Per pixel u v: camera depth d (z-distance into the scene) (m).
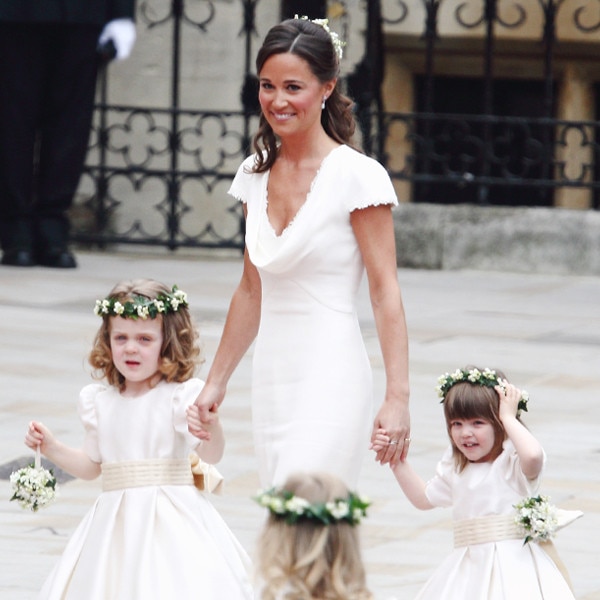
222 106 70.69
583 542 25.91
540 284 63.09
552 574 19.52
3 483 29.19
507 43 76.06
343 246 18.91
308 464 18.44
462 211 67.06
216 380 20.06
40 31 59.59
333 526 13.70
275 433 18.83
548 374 41.78
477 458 19.89
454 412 19.81
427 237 67.25
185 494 20.02
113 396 20.34
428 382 39.97
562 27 75.31
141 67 70.94
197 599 19.00
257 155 19.48
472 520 19.84
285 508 13.75
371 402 19.14
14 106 60.12
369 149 66.00
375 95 70.44
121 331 19.95
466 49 76.31
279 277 18.94
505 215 66.75
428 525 27.06
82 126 61.03
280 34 18.91
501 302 56.88
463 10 75.06
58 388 38.19
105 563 19.52
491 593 19.38
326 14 69.88
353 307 19.14
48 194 61.31
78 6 59.00
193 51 70.62
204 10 70.50
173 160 67.31
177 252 70.88
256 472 30.30
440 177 66.44
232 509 27.64
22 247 61.41
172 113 66.94
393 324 18.98
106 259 66.75
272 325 19.05
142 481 19.95
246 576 19.70
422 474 29.92
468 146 78.19
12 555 24.50
